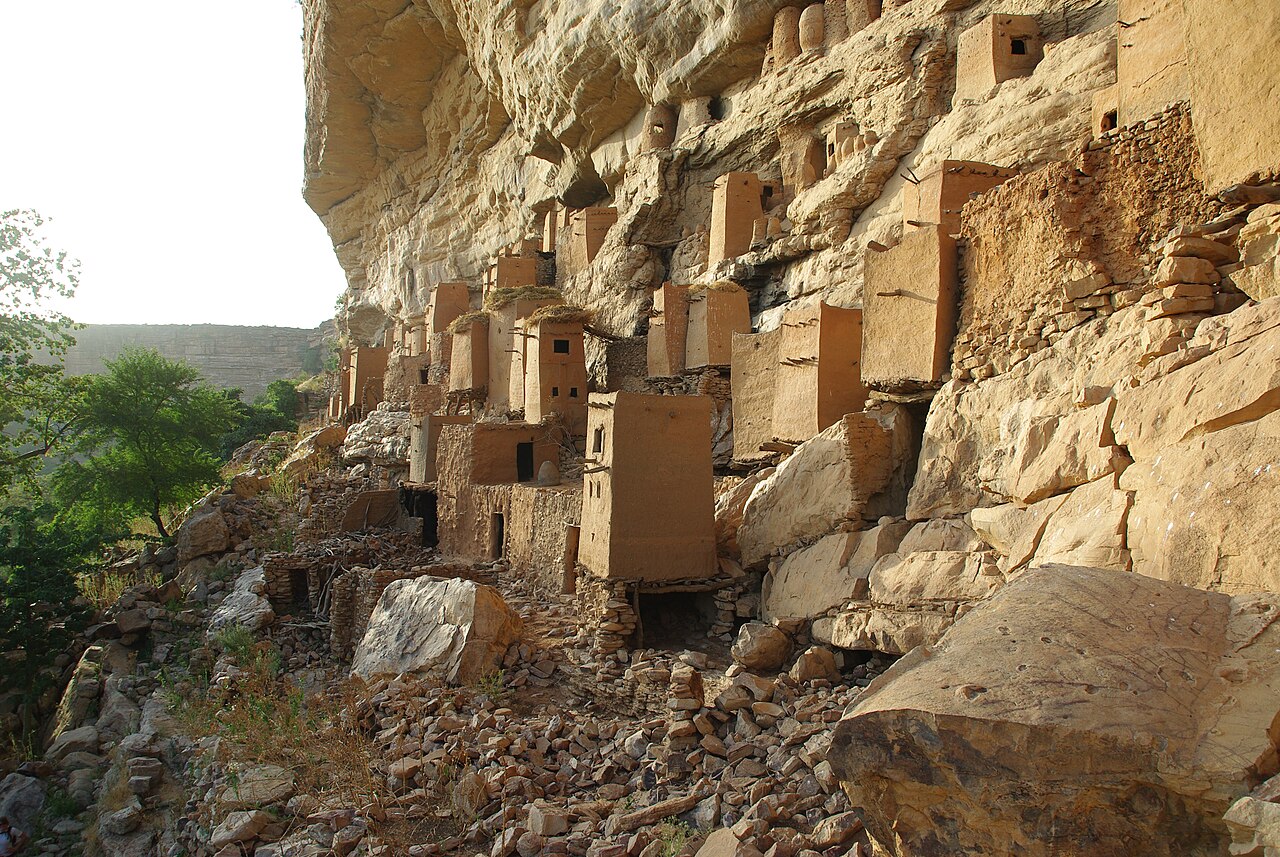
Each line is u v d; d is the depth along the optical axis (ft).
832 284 71.26
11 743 62.90
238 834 31.42
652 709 37.70
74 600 75.92
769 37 89.40
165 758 46.50
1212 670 14.90
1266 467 21.62
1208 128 28.76
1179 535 23.29
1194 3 29.07
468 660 43.98
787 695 32.09
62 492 105.81
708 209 94.63
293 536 82.94
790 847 22.94
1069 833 13.83
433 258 175.73
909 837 15.26
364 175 194.39
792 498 45.21
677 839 25.72
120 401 108.06
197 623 68.80
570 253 115.03
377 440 113.39
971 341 38.40
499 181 149.38
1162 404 26.25
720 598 46.78
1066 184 34.47
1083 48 56.54
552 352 82.12
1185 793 13.19
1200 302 27.68
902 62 71.05
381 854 28.99
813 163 81.87
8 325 93.30
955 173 47.47
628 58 101.60
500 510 66.69
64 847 44.32
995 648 16.22
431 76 156.76
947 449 37.76
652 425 46.34
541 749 34.22
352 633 57.11
